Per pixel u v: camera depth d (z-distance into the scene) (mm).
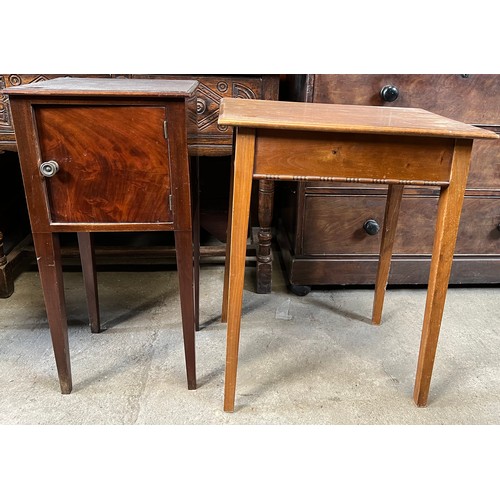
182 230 876
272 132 793
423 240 1434
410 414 974
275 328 1297
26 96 759
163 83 982
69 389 1007
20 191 1734
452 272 1489
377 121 838
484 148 1347
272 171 818
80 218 857
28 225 1793
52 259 883
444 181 836
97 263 1663
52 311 927
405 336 1269
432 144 811
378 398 1019
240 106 958
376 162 819
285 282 1600
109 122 790
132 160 819
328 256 1435
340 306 1433
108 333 1252
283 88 1623
